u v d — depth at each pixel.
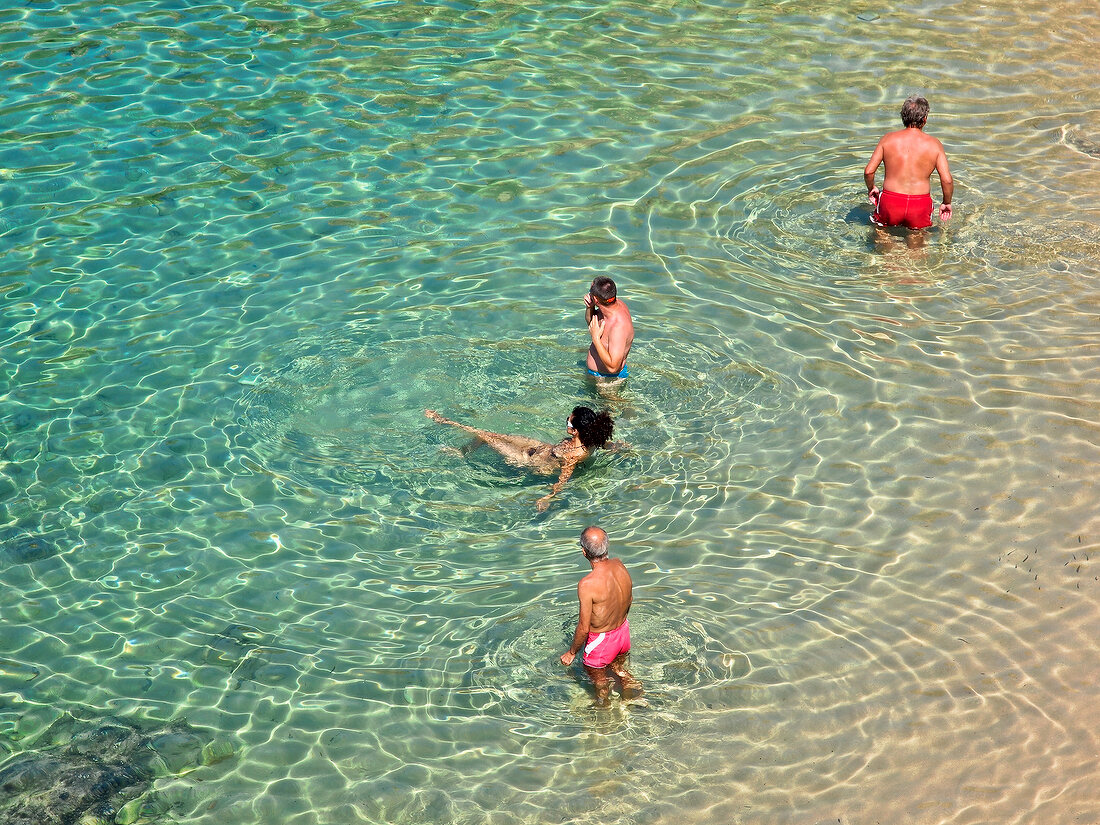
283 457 22.97
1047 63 38.88
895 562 19.89
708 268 28.77
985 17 42.53
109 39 40.56
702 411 23.94
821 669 17.73
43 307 27.53
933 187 31.69
